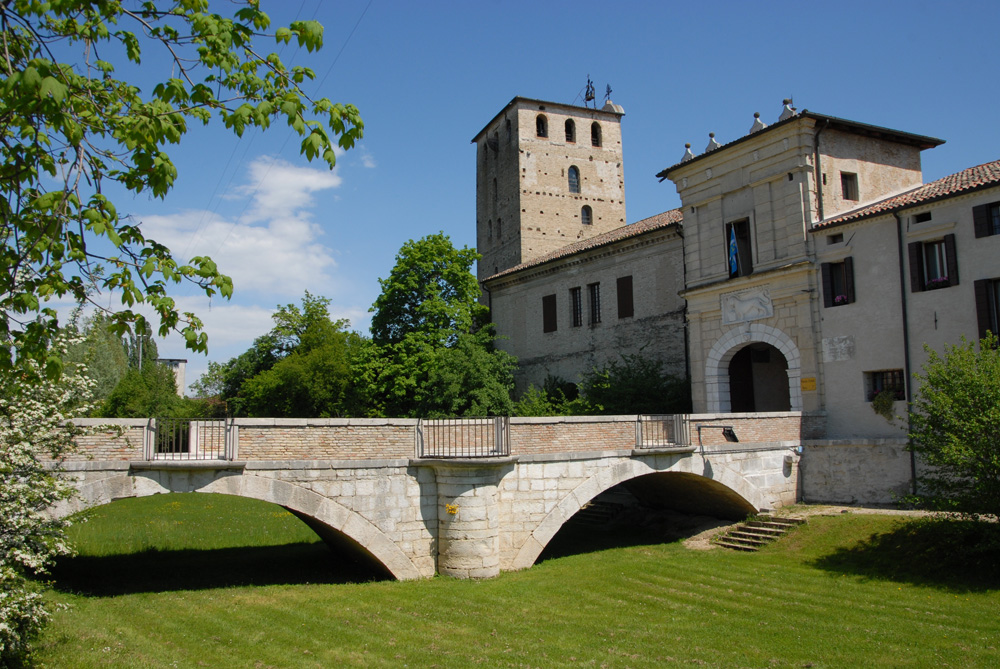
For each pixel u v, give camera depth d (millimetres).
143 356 61062
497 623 15273
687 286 30906
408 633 14547
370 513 17906
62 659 12016
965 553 17484
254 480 16312
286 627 14758
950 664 12633
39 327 7270
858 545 19984
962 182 23797
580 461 20672
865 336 24641
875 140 28922
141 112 7613
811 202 26562
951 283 22469
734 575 19359
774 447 24656
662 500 28375
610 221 54406
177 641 13656
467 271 42500
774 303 27438
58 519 13328
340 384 45500
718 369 29562
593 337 38438
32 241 7410
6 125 7215
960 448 17109
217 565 21219
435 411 36062
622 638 14383
